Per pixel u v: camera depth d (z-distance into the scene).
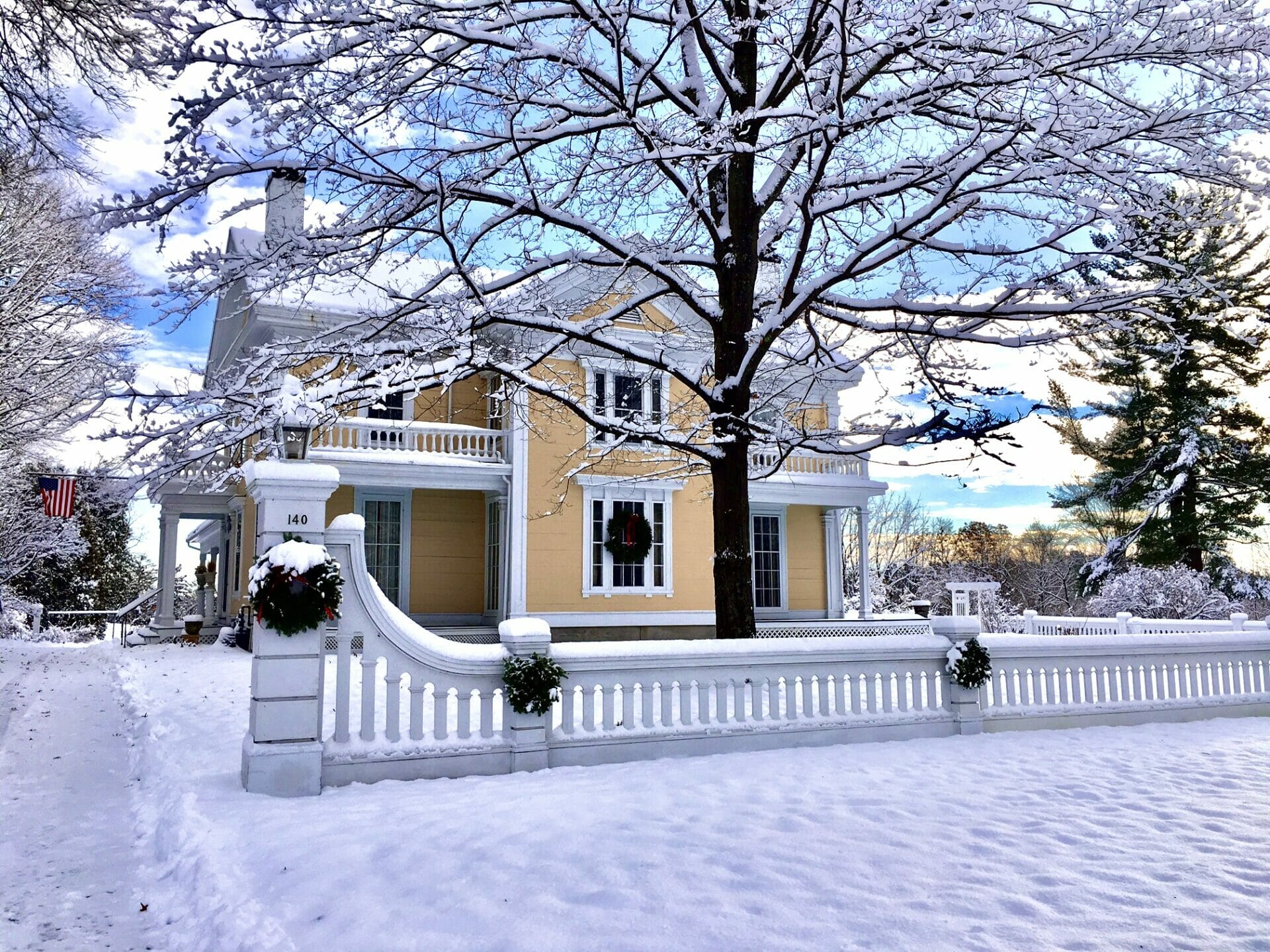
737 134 8.33
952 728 8.34
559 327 8.83
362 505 18.84
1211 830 4.86
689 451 9.26
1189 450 26.23
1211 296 9.09
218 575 23.41
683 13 8.44
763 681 7.67
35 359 18.28
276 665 5.92
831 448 9.28
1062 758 7.11
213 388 8.38
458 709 6.58
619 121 8.04
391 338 9.45
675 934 3.41
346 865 4.21
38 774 7.00
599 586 18.91
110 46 11.73
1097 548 43.78
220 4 6.95
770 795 5.60
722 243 9.37
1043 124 7.71
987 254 9.04
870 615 22.19
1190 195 8.77
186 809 5.27
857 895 3.80
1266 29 7.57
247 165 7.47
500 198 8.28
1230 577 27.36
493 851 4.37
